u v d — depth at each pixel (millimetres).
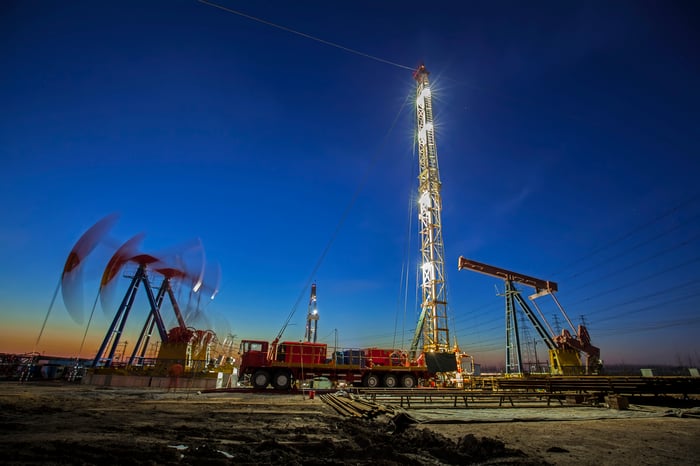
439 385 33594
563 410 17391
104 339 29969
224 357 40750
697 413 15688
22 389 21281
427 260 52531
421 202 55750
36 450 6609
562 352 40938
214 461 6402
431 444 8680
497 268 50188
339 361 31125
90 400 16453
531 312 46250
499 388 25219
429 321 49438
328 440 8664
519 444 9102
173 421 11148
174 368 26906
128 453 6660
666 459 7719
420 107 60625
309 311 81750
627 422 13500
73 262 29844
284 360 29406
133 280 32906
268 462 6574
